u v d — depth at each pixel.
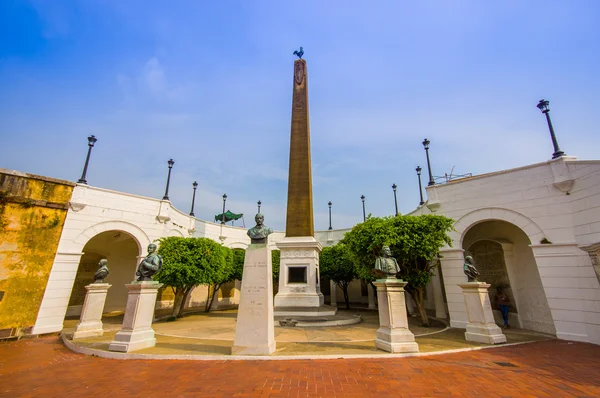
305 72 19.66
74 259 14.02
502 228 14.16
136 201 17.16
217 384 5.34
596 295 9.86
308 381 5.46
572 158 11.10
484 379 5.70
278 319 12.99
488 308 9.54
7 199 12.23
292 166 17.28
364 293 29.38
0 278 11.70
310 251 15.37
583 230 10.38
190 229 22.83
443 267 13.61
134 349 7.71
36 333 12.27
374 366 6.40
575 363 7.02
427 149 16.45
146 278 8.52
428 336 10.59
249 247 7.76
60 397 4.91
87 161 15.48
